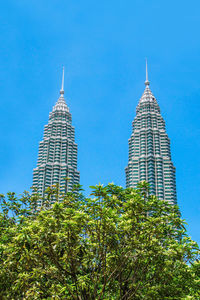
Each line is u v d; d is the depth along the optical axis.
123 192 24.19
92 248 23.86
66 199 27.47
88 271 23.91
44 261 22.86
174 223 23.59
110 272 22.94
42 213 21.62
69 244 20.72
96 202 21.64
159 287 22.84
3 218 28.27
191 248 22.91
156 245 22.67
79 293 23.05
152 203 24.02
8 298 21.59
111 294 24.12
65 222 20.19
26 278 20.72
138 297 22.91
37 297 21.23
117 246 22.20
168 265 22.94
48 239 20.61
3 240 24.33
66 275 22.92
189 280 23.78
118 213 23.53
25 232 19.94
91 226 22.97
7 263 20.81
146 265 23.30
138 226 22.33
